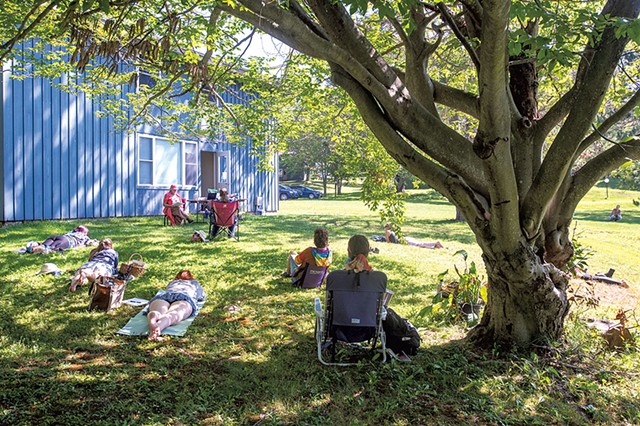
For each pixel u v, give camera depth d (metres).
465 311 5.90
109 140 15.78
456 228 17.77
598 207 32.44
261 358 4.61
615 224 21.61
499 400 3.82
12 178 13.25
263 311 6.15
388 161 7.46
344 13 4.21
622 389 4.14
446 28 6.57
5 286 6.83
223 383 3.98
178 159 18.09
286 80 8.81
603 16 3.75
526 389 4.05
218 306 6.33
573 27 4.00
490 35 3.17
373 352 4.78
